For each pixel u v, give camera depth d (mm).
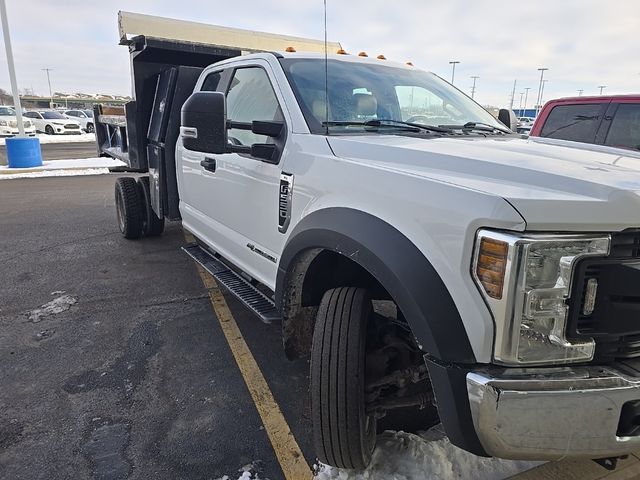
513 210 1600
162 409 2951
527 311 1598
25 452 2561
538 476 2330
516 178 1869
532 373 1629
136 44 5391
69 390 3137
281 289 2701
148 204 6469
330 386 2123
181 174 4734
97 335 3918
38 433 2713
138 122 5840
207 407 2979
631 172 1969
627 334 1684
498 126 3568
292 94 3012
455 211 1737
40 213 8898
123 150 6555
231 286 3566
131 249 6418
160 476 2410
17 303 4570
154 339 3861
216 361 3533
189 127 2676
